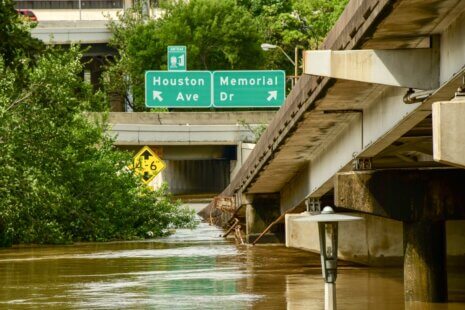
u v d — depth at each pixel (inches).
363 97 1674.5
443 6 1167.0
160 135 5334.6
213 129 5433.1
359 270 2124.8
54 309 1515.7
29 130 2878.9
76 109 3038.9
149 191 3592.5
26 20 3043.8
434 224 1529.3
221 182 6786.4
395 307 1487.5
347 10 1382.9
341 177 1558.8
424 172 1528.1
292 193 2864.2
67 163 3063.5
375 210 1542.8
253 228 3186.5
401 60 1341.0
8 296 1704.0
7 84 2746.1
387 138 1589.6
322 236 1084.5
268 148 2420.0
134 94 6515.8
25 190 2844.5
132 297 1652.3
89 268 2258.9
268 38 6358.3
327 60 1370.6
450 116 1058.1
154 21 6560.0
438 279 1526.8
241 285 1820.9
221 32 6215.6
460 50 1190.3
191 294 1679.4
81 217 3292.3
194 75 3895.2
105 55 7691.9
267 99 3863.2
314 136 2102.6
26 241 3147.1
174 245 3097.9
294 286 1790.1
